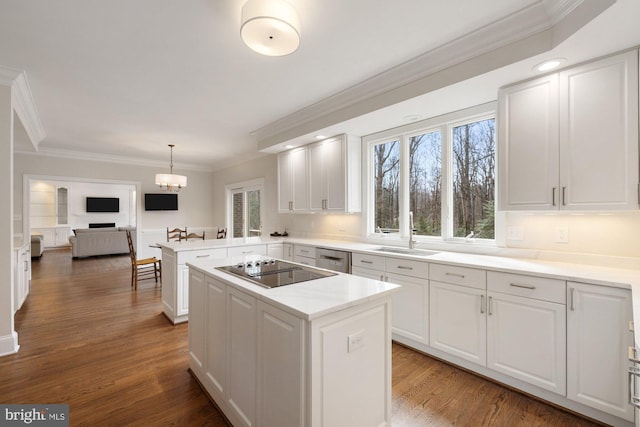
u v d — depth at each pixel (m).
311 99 3.27
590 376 1.75
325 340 1.30
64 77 2.70
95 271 6.10
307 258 3.88
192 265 2.22
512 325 2.06
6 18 1.87
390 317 1.63
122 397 2.01
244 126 4.25
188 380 2.22
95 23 1.94
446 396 2.03
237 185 6.73
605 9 1.47
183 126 4.24
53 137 4.81
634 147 1.75
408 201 3.51
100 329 3.15
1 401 1.97
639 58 1.74
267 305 1.45
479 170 2.91
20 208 5.38
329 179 3.91
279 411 1.38
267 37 1.74
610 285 1.68
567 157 1.98
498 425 1.76
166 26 1.98
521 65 1.99
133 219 11.68
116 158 6.37
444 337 2.43
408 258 2.69
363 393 1.49
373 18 1.90
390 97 2.76
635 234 2.03
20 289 3.69
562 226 2.34
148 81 2.79
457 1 1.76
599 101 1.87
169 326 3.24
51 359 2.52
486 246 2.74
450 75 2.31
